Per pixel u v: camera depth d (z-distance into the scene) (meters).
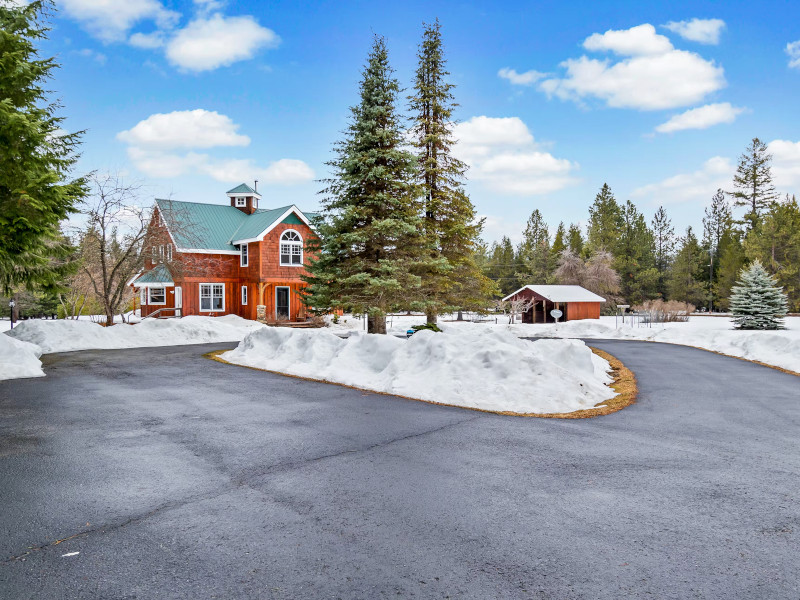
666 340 22.11
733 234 64.12
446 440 6.07
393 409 7.75
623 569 3.10
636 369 12.94
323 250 19.41
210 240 30.69
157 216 24.42
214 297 30.78
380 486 4.53
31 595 2.80
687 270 60.56
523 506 4.08
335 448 5.72
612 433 6.46
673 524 3.74
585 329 27.70
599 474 4.87
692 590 2.86
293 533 3.58
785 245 48.84
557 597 2.79
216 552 3.30
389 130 17.91
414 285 18.61
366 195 18.28
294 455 5.46
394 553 3.29
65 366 12.50
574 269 55.62
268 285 30.62
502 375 8.80
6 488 4.45
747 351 16.27
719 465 5.16
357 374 10.38
